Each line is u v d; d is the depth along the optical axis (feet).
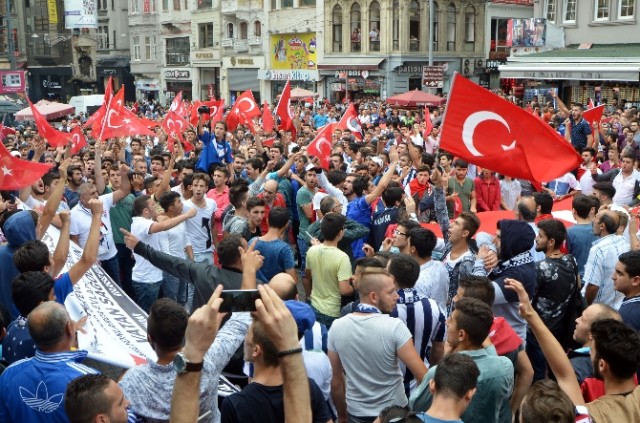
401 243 23.68
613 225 23.57
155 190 37.65
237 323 14.62
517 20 118.73
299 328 14.96
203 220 32.73
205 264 20.81
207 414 13.47
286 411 9.82
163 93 208.44
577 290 21.54
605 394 14.03
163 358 13.75
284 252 25.09
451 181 39.14
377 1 149.69
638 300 19.08
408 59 148.77
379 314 17.06
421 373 16.57
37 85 224.74
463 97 25.73
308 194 37.09
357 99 155.22
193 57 196.24
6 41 222.28
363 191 35.55
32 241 18.94
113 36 216.74
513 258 19.97
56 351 14.29
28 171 28.14
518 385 17.46
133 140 58.95
